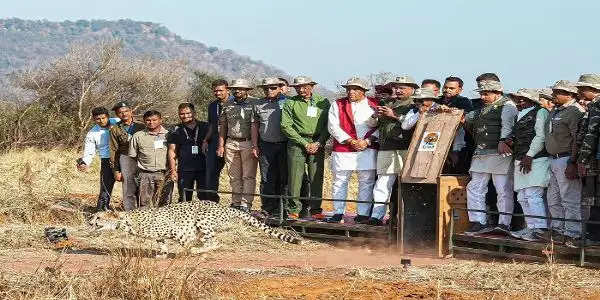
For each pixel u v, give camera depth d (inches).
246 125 637.9
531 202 502.3
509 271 442.9
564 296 386.6
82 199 756.6
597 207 474.3
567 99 491.5
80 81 1603.1
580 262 458.0
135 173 665.6
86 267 444.5
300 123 598.5
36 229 588.1
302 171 603.5
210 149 658.8
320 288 395.2
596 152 468.1
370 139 578.9
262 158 623.5
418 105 544.7
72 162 1031.6
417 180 521.0
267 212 617.0
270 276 427.2
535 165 499.5
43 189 778.2
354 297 379.2
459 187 520.4
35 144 1359.5
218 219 514.0
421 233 537.0
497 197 522.6
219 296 369.4
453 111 526.9
